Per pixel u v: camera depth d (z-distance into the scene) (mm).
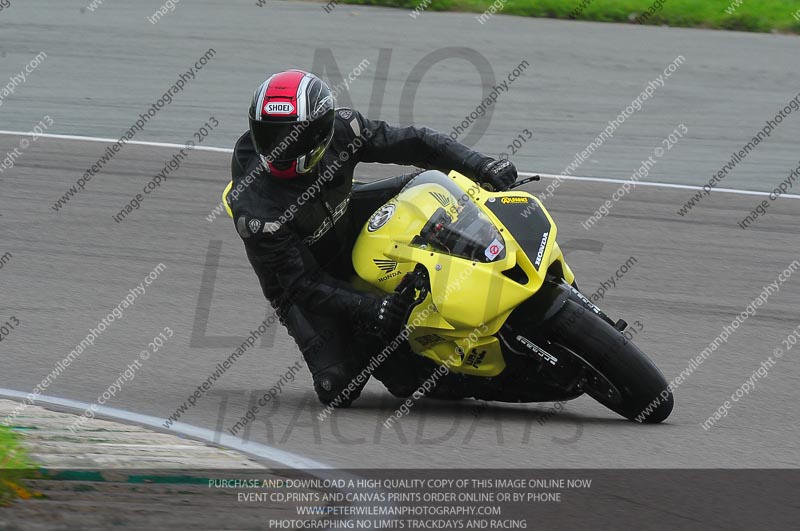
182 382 22297
